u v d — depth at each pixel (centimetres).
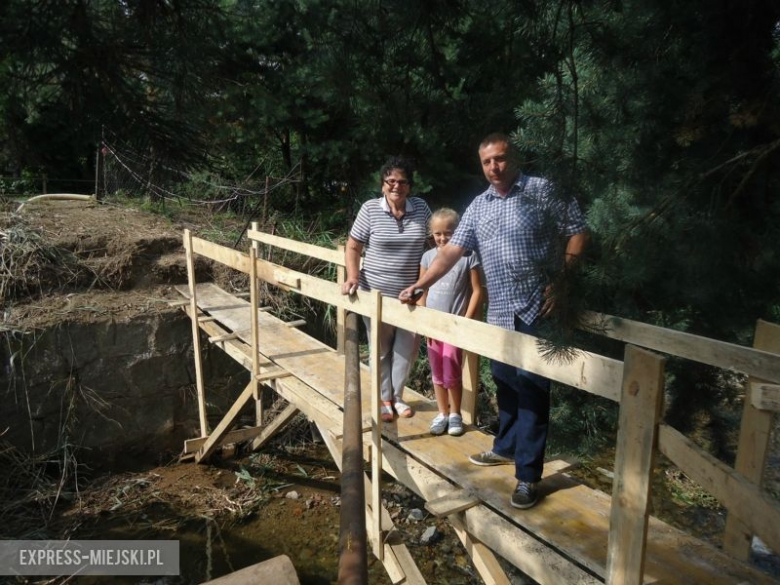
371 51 285
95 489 615
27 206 827
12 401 605
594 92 247
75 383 634
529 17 227
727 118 204
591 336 320
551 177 195
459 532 287
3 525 549
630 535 180
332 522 564
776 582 210
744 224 221
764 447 225
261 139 811
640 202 263
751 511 140
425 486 299
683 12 205
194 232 827
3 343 599
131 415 666
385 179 348
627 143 244
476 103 297
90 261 719
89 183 1052
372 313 307
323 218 884
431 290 345
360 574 110
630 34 224
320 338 771
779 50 188
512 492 277
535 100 263
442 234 340
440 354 338
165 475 647
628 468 179
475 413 363
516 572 480
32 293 669
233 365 721
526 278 199
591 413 446
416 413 379
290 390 451
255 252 464
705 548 231
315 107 715
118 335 655
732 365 201
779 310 311
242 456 689
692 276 252
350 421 205
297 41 567
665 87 222
